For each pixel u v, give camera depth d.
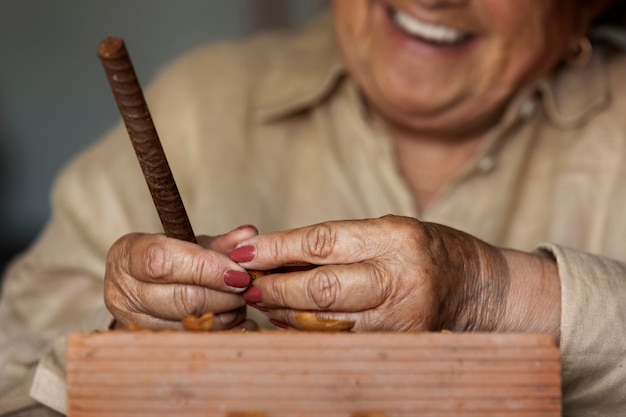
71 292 1.04
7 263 2.28
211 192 1.03
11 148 2.40
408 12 0.94
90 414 0.58
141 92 0.60
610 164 1.02
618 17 1.08
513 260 0.73
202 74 1.10
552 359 0.58
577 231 1.01
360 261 0.66
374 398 0.58
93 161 1.08
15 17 2.37
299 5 2.22
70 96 2.40
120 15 2.34
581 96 1.04
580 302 0.71
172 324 0.70
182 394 0.58
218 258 0.67
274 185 1.05
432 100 0.98
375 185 1.04
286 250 0.67
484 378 0.58
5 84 2.38
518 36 0.96
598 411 0.74
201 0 2.28
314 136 1.08
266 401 0.58
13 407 0.78
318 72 1.08
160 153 0.63
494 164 1.03
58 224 1.07
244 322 0.71
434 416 0.58
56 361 0.77
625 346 0.71
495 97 0.99
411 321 0.67
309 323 0.63
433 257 0.67
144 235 0.70
